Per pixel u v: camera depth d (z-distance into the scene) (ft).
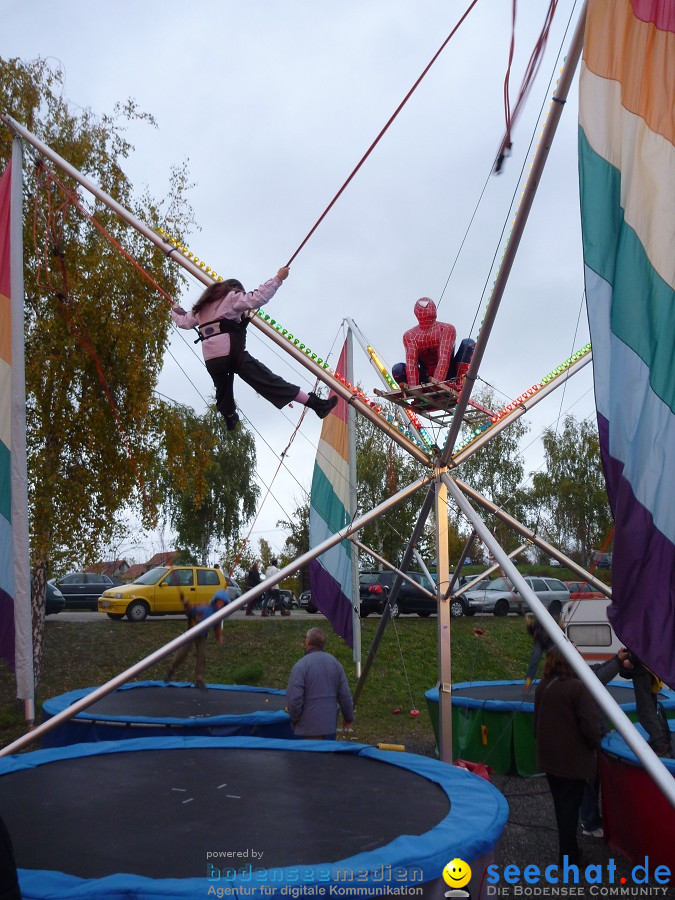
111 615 58.03
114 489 43.57
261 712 25.77
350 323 23.94
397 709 40.24
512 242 14.92
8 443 23.15
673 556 11.89
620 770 17.62
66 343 41.01
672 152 12.97
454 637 58.85
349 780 15.52
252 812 13.12
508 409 22.13
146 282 43.98
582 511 74.64
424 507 23.84
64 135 44.04
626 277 12.74
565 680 16.96
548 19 11.00
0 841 7.75
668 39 13.30
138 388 42.93
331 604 35.60
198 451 47.80
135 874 10.07
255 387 16.90
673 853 15.72
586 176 13.01
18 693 22.20
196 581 59.82
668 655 11.56
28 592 22.53
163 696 29.76
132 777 15.80
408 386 21.18
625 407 12.41
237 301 16.69
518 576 14.10
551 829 20.12
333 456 36.94
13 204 23.85
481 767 20.80
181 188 47.14
